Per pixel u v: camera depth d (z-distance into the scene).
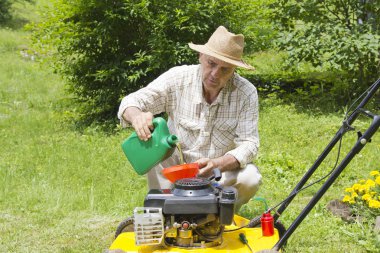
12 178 6.85
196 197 3.43
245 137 4.23
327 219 5.24
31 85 13.51
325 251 4.53
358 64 10.09
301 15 10.17
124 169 7.12
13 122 10.31
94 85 10.29
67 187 6.51
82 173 7.00
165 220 3.55
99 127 9.67
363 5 9.80
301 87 10.91
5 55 16.66
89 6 9.62
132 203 5.90
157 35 9.41
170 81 4.29
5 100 12.16
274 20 10.38
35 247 4.86
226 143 4.35
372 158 7.30
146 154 3.73
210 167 3.94
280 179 6.73
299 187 3.97
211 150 4.35
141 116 3.77
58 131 9.75
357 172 6.84
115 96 9.97
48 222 5.49
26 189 6.45
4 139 9.10
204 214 3.48
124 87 9.79
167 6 9.57
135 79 9.42
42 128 9.91
